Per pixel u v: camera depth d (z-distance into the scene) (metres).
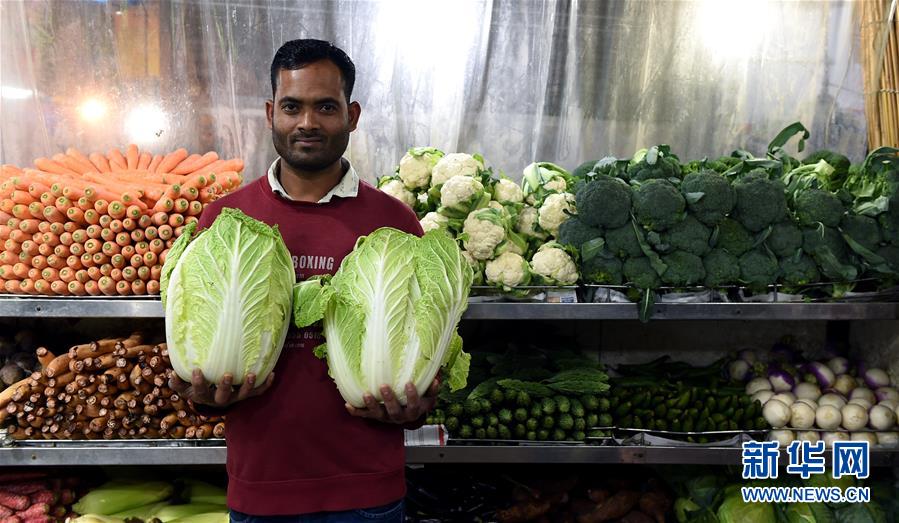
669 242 2.65
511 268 2.64
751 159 3.01
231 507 1.79
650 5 3.39
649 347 3.53
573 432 2.78
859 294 2.78
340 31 3.31
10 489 2.68
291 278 1.67
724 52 3.44
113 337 2.94
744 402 2.94
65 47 3.21
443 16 3.33
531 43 3.38
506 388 2.84
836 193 2.90
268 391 1.74
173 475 3.19
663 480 3.16
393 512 1.81
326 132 1.74
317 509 1.74
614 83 3.44
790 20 3.41
